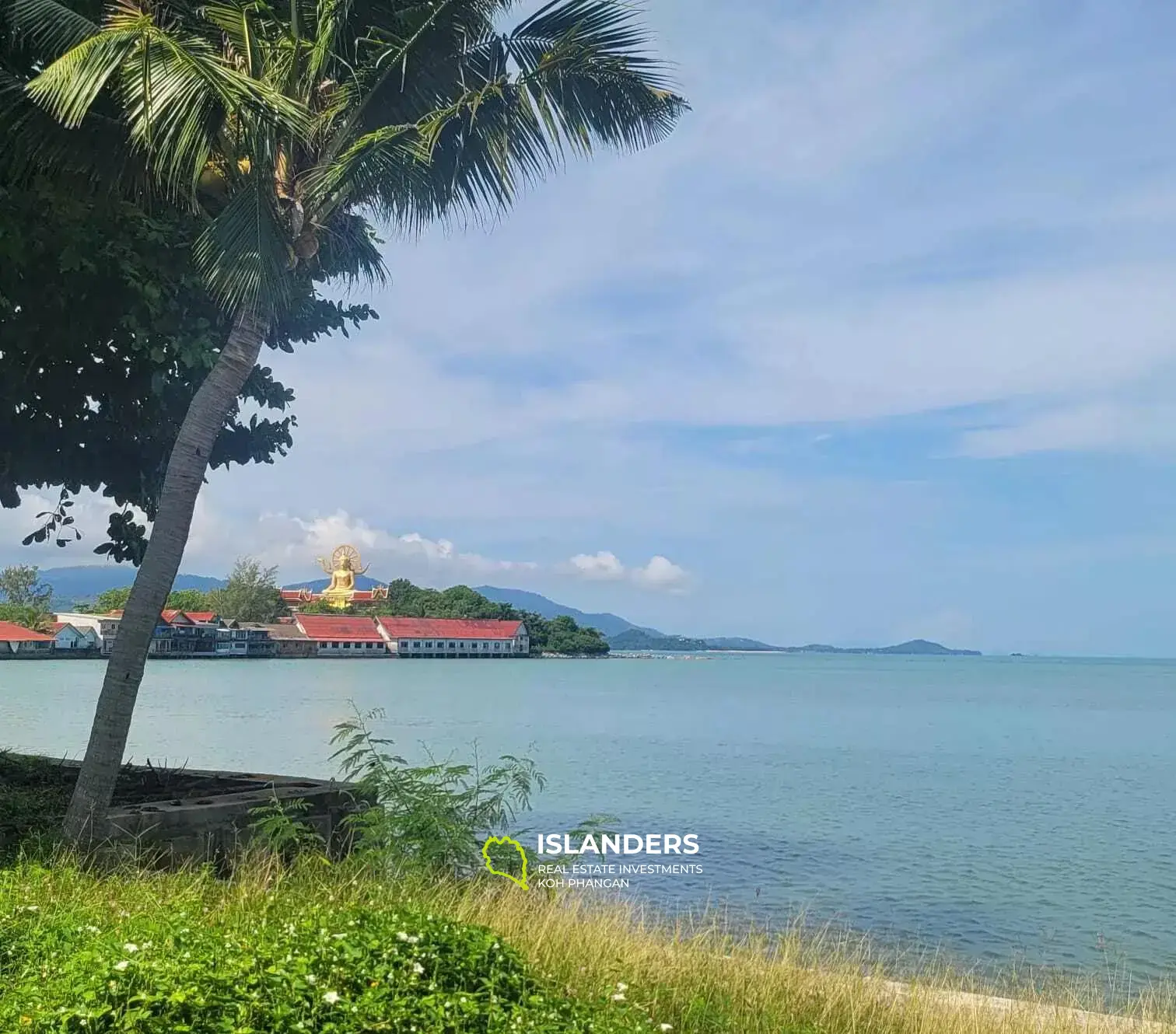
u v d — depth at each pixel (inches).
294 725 1860.2
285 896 331.3
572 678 4933.6
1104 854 789.2
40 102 389.7
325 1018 193.6
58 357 526.0
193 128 386.6
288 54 448.8
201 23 455.8
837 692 4033.0
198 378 535.8
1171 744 1827.0
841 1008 308.7
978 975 456.1
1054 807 1040.8
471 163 481.4
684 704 2957.7
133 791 491.5
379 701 2719.0
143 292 466.6
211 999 189.5
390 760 449.4
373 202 469.7
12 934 248.8
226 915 294.7
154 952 223.1
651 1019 261.7
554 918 343.6
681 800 1022.4
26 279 486.3
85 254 468.8
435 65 466.0
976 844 819.4
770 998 302.8
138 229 471.8
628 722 2146.9
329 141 458.6
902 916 595.5
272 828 404.2
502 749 1508.4
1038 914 605.9
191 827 419.5
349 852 453.4
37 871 322.0
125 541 613.3
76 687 3110.2
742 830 860.6
